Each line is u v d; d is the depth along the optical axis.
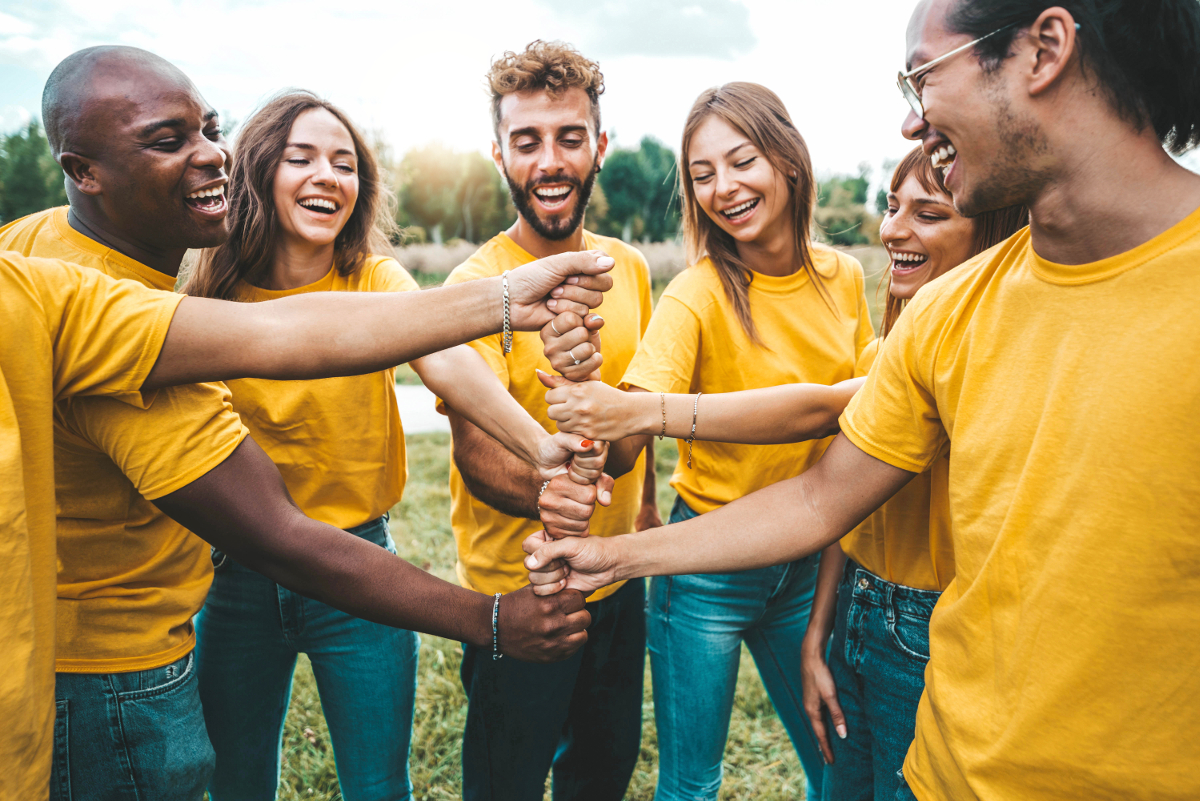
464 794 2.12
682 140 2.03
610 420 1.69
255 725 2.03
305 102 1.93
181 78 1.41
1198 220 0.97
